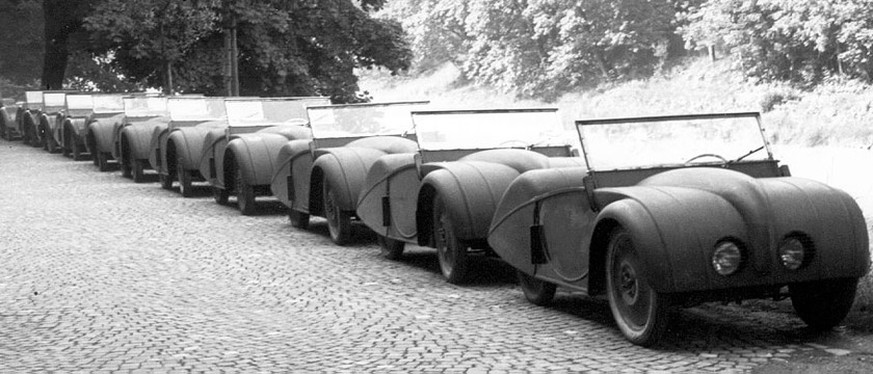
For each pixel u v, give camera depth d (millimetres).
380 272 11094
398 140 13750
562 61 48969
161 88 33406
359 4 35406
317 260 11953
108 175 23500
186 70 31984
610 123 8438
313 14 33250
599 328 8180
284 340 8102
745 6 38219
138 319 9000
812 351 7238
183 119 20359
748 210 7281
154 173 23781
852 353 7160
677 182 7781
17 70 49781
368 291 10055
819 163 21672
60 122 29156
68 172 24250
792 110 33781
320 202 13938
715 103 38938
